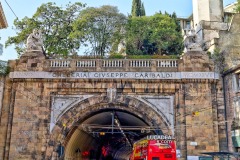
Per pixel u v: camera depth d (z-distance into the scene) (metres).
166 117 22.64
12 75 23.42
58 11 36.09
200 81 22.75
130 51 38.31
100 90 23.23
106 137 39.53
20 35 34.59
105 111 24.80
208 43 29.97
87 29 34.62
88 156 36.16
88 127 28.16
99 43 35.38
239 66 21.00
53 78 23.19
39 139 22.42
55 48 34.59
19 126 22.59
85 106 23.09
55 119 22.89
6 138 22.56
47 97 23.12
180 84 22.92
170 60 23.28
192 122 22.14
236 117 21.36
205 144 21.70
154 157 20.89
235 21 28.53
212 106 22.45
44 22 35.59
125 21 37.09
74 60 23.56
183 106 22.53
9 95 23.44
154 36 38.97
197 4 36.25
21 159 22.02
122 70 23.28
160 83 23.03
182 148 21.86
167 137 21.36
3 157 22.19
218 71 23.45
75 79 23.16
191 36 23.62
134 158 25.11
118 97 23.08
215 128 22.06
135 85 23.09
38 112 22.86
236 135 21.05
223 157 19.73
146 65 23.34
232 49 27.41
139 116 22.98
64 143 23.09
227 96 22.48
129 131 32.84
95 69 23.36
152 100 23.03
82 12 36.00
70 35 33.88
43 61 23.59
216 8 35.53
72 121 22.98
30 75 23.28
